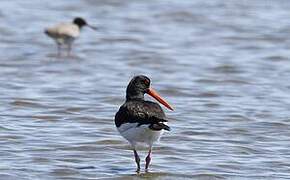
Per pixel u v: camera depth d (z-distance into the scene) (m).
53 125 16.16
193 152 14.30
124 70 22.86
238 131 15.97
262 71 22.73
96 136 15.25
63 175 12.73
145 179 12.65
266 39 27.80
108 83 20.97
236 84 21.11
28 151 14.05
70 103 18.34
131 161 13.66
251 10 33.06
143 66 23.44
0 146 14.32
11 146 14.35
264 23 30.53
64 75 21.98
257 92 20.03
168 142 14.94
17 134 15.22
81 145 14.52
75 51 25.88
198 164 13.54
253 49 26.20
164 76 22.05
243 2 34.66
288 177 12.88
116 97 19.14
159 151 14.32
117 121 12.45
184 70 22.84
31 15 31.69
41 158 13.63
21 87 20.19
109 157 13.87
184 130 15.89
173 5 33.97
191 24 30.56
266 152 14.41
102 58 24.62
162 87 20.39
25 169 12.97
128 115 12.18
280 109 18.11
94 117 16.92
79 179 12.56
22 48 26.12
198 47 26.36
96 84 20.78
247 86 20.81
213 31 29.16
